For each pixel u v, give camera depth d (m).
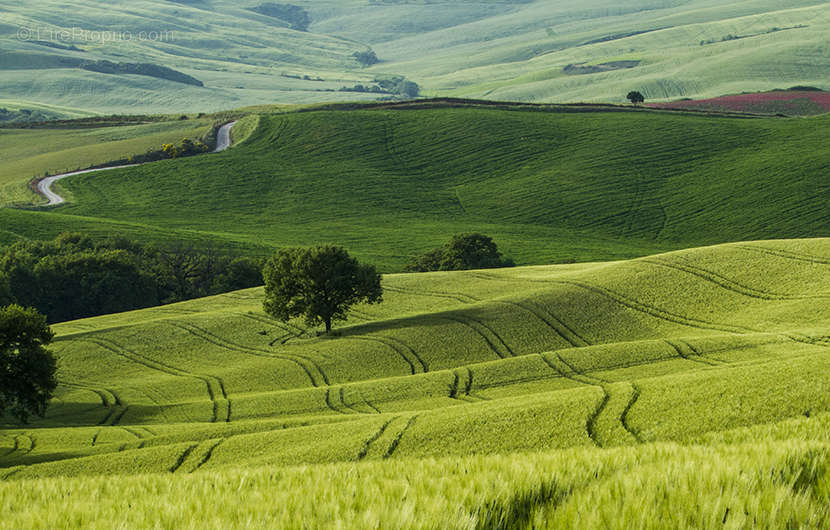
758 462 9.42
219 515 8.46
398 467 11.61
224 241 165.62
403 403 63.31
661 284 90.44
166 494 10.43
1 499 11.55
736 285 86.75
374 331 87.44
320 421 54.91
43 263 121.25
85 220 171.25
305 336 90.62
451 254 139.62
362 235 180.12
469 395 63.88
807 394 34.69
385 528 7.17
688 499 7.73
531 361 69.38
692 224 180.00
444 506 7.74
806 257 90.56
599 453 11.99
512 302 91.00
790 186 185.25
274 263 94.62
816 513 7.35
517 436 38.69
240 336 92.44
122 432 58.69
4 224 160.25
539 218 192.75
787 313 77.25
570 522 7.33
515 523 7.71
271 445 46.34
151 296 129.50
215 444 48.06
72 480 14.33
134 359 86.69
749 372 39.94
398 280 112.06
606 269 99.94
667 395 39.38
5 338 59.59
